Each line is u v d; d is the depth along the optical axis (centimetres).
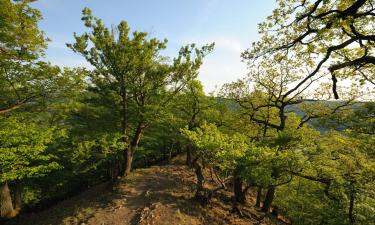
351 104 1711
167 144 3959
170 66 2164
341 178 1481
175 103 2616
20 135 1498
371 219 1469
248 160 1480
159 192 2033
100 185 2525
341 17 630
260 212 2005
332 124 1199
